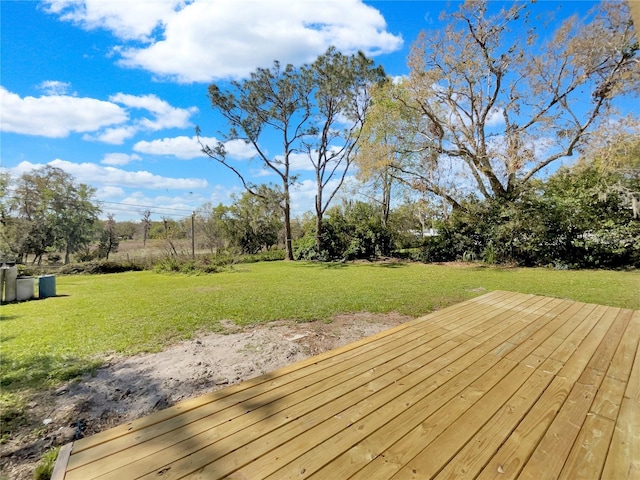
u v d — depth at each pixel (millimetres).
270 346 3529
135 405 2373
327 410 1684
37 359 3234
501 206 11539
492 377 2059
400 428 1509
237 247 20250
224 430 1515
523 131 11016
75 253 21484
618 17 9336
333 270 11375
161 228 22141
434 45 11594
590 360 2330
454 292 6480
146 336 3961
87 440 1450
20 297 6895
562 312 3723
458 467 1237
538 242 10820
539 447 1356
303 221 23141
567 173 10680
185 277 10750
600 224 9727
